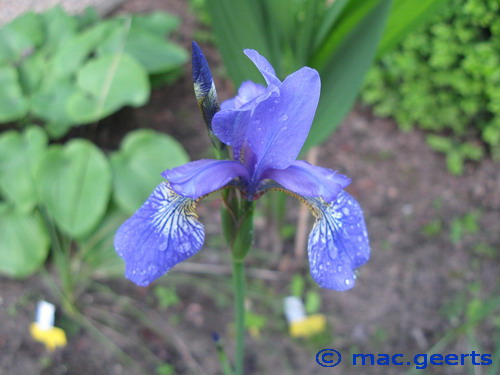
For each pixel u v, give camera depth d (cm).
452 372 28
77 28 40
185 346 29
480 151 37
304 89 14
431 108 38
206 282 32
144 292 31
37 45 38
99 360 28
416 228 34
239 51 24
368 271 32
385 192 36
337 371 28
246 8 23
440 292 31
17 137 34
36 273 32
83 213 31
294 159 15
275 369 28
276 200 31
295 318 29
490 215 35
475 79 36
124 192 32
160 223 15
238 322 19
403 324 30
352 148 39
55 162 32
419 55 38
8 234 31
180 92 43
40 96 35
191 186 14
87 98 34
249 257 33
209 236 34
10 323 29
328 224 15
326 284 15
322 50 24
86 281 31
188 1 50
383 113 40
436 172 37
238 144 15
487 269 32
